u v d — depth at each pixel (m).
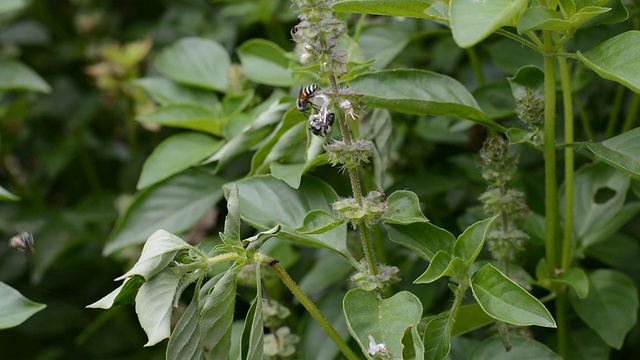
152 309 0.58
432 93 0.63
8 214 0.89
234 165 0.78
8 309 0.64
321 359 0.67
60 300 0.93
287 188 0.64
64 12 1.05
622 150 0.62
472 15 0.56
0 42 0.97
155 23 0.98
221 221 0.82
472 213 0.71
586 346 0.70
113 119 0.99
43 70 1.02
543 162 0.75
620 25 0.71
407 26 0.77
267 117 0.67
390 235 0.62
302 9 0.59
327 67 0.59
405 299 0.59
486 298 0.59
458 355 0.68
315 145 0.64
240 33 0.89
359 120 0.66
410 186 0.74
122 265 0.86
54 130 1.03
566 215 0.67
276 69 0.71
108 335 0.90
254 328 0.59
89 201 0.89
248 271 0.68
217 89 0.73
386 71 0.64
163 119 0.71
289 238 0.63
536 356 0.63
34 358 0.92
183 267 0.59
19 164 1.01
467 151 0.80
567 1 0.60
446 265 0.60
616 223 0.69
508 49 0.72
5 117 0.89
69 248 0.87
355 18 0.78
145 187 0.70
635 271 0.76
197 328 0.59
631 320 0.66
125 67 0.83
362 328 0.59
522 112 0.64
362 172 0.70
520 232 0.65
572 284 0.65
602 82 0.77
